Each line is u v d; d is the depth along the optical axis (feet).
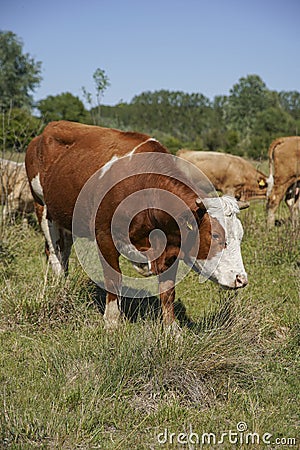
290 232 26.91
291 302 20.35
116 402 12.63
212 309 18.17
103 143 17.44
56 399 12.57
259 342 16.19
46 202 19.71
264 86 235.81
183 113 250.78
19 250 25.45
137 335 14.39
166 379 13.41
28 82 157.48
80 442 11.37
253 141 110.11
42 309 17.61
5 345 15.92
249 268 24.36
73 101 179.63
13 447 10.82
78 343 14.88
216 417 12.46
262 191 43.83
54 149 19.39
